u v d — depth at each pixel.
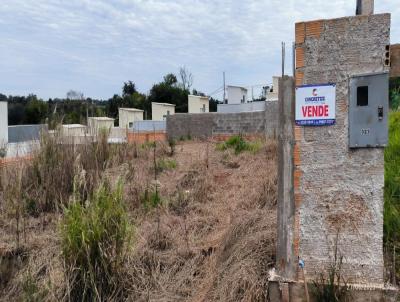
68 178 4.41
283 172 2.41
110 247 2.82
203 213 4.23
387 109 2.15
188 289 2.86
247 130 14.48
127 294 2.82
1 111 11.04
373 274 2.25
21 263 3.18
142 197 4.48
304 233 2.38
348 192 2.28
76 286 2.76
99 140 5.70
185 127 16.17
